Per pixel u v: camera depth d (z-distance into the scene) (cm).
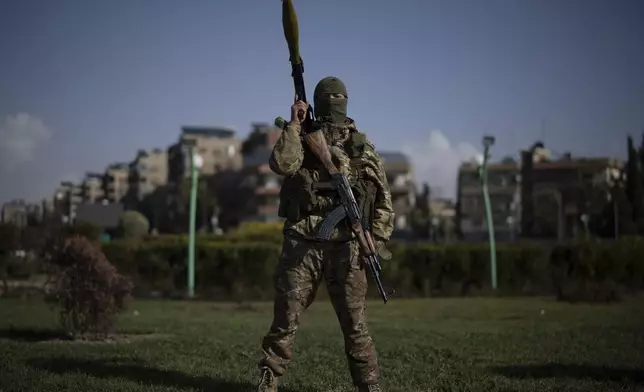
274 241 2505
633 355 791
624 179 4928
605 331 1058
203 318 1338
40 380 603
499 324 1201
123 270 2098
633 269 1956
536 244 2230
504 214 8000
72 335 934
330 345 857
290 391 580
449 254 2138
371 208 503
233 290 2023
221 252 2045
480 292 2117
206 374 650
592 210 4966
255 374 651
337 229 489
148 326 1120
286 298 494
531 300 1912
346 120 514
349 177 499
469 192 8262
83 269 936
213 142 10625
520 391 580
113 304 954
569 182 5962
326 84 510
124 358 743
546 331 1059
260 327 1131
